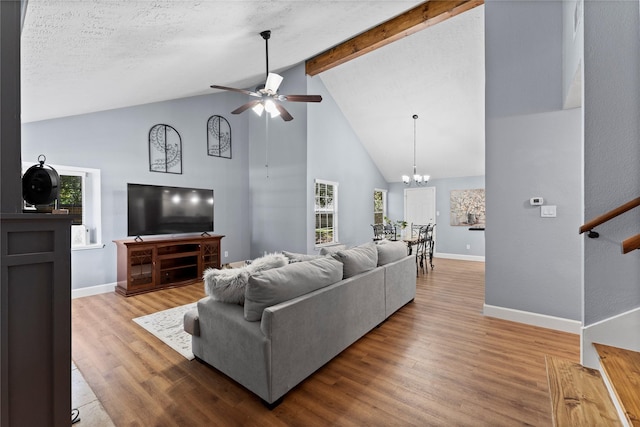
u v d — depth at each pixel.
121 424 1.68
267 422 1.70
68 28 1.88
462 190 7.41
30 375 1.08
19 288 1.05
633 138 1.55
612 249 1.59
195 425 1.68
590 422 1.26
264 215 5.99
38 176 1.77
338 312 2.38
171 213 4.77
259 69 4.52
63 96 3.11
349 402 1.87
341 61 4.80
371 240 7.54
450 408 1.80
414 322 3.17
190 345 2.61
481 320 3.21
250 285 1.92
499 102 3.20
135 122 4.63
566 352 2.48
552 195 2.95
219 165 5.75
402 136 6.61
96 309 3.56
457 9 3.61
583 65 1.65
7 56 1.07
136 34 2.22
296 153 5.44
